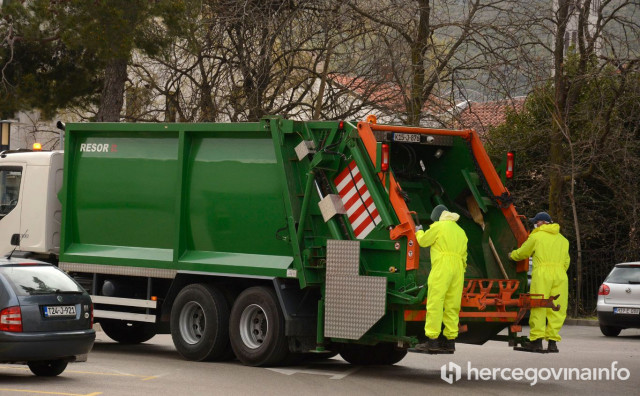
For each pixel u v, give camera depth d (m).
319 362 15.71
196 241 15.32
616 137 26.83
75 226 16.75
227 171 15.00
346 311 13.42
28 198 17.75
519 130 29.81
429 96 26.52
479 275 14.25
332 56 27.34
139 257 15.83
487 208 14.48
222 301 14.95
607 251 28.84
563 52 27.41
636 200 28.48
